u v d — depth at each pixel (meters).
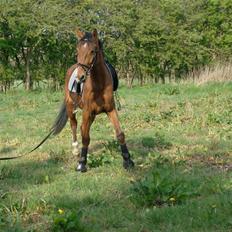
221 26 30.06
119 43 28.45
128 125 14.79
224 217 6.19
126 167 9.33
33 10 27.44
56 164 10.27
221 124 14.07
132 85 29.83
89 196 7.55
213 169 9.07
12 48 27.19
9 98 24.38
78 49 9.03
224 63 28.72
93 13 28.66
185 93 23.58
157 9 30.22
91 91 9.26
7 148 12.29
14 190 8.29
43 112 19.19
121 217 6.56
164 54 29.39
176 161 9.73
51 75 28.52
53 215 6.73
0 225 6.31
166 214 6.49
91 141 12.76
